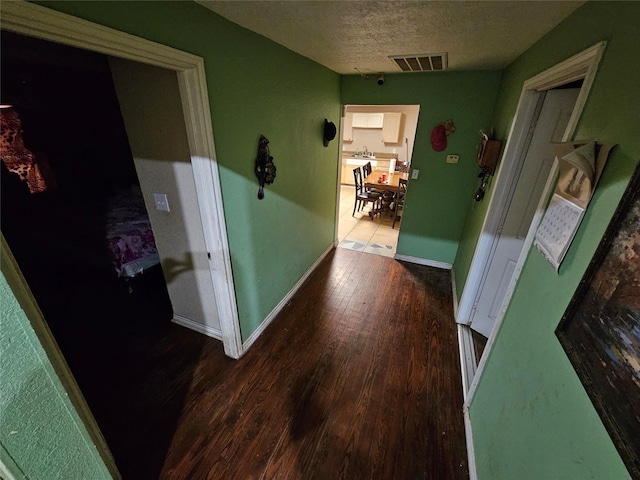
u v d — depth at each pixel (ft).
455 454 4.98
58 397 2.77
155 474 4.58
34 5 2.48
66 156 9.88
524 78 6.11
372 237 14.73
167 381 6.21
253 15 4.58
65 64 6.91
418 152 10.47
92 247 8.20
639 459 1.73
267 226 7.21
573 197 3.14
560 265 3.14
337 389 6.14
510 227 6.77
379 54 7.04
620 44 2.77
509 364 4.08
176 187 5.85
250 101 5.69
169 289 7.41
